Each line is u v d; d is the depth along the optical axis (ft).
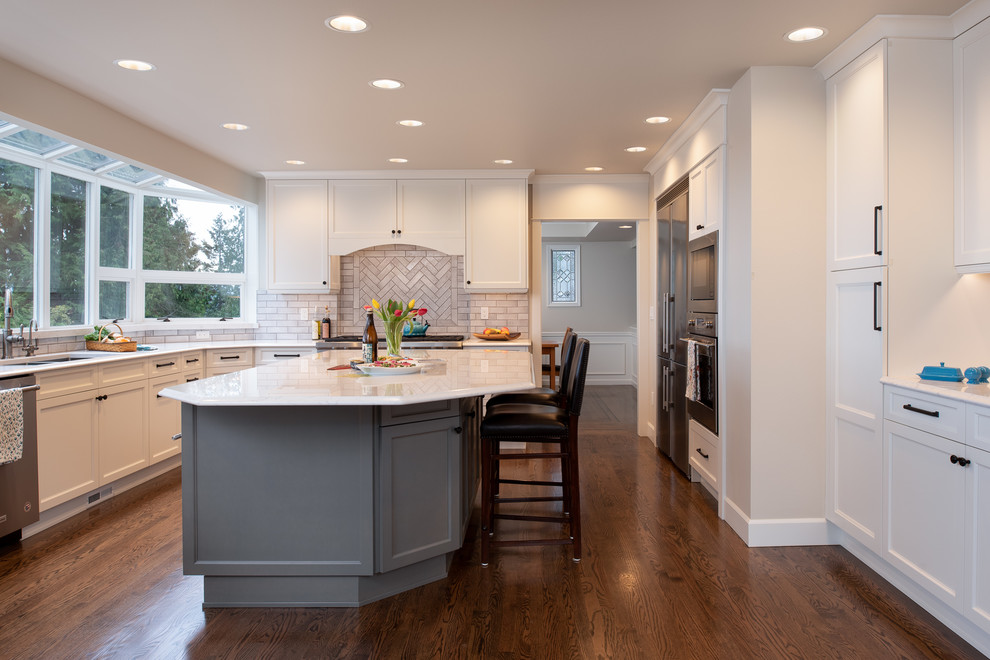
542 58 9.57
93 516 11.38
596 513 11.64
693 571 9.04
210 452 7.95
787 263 9.85
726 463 11.18
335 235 17.56
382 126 13.10
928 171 8.39
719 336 11.35
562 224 27.81
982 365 8.45
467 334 18.75
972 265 8.09
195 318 18.08
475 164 16.65
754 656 6.81
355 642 7.14
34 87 10.10
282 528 7.97
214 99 11.40
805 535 9.98
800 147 9.85
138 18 8.23
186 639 7.21
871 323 8.68
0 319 12.77
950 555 7.06
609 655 6.84
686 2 7.81
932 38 8.38
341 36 8.81
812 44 9.09
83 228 15.11
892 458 8.17
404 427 8.16
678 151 14.21
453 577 8.91
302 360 12.00
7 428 9.47
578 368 9.12
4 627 7.45
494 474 11.18
